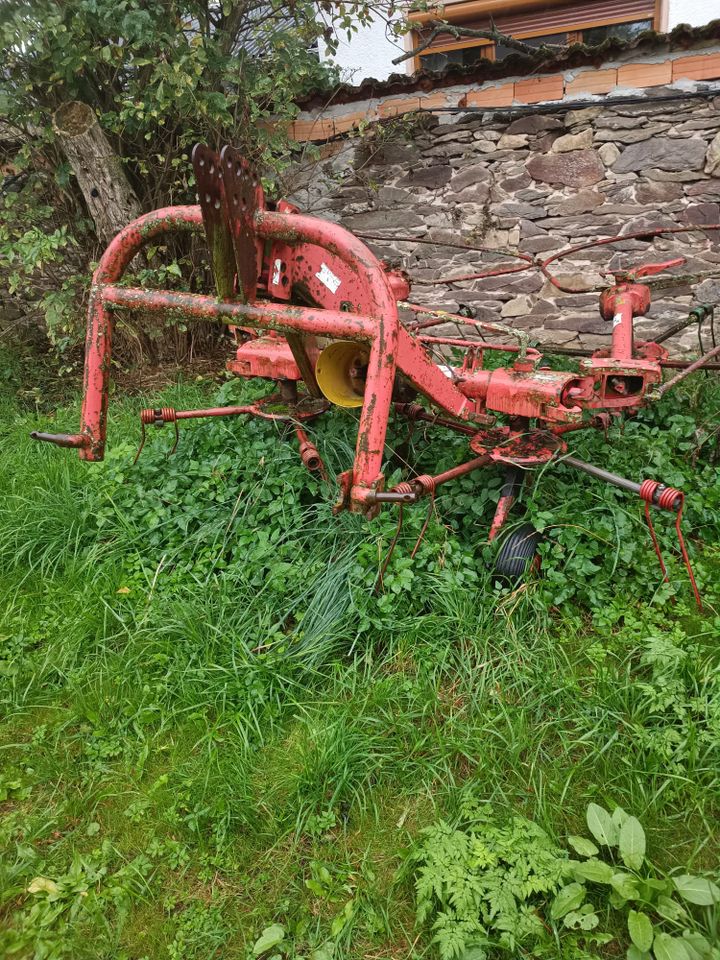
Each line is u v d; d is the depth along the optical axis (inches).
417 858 76.4
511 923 69.6
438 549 118.9
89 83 214.8
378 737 92.8
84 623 115.4
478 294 258.7
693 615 113.0
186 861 81.2
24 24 181.3
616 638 108.2
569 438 151.8
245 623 114.8
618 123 223.6
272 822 84.4
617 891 70.9
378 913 74.5
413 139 246.8
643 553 119.6
